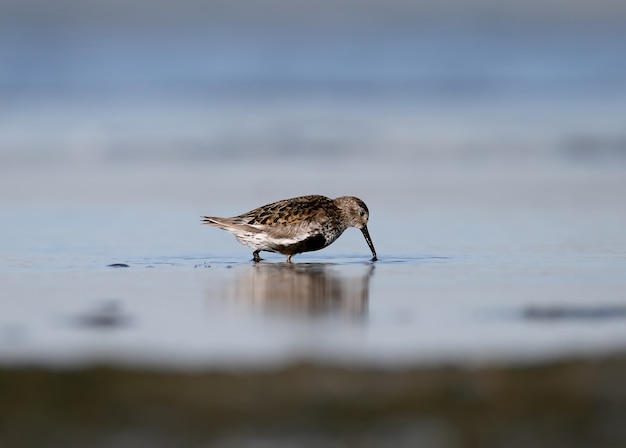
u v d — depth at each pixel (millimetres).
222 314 11906
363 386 8648
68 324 11305
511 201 20922
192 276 14469
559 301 12516
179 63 44906
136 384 8703
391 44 50125
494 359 9492
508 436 7711
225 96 37906
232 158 26797
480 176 23984
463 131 30297
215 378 8844
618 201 20719
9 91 38469
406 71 43438
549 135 29219
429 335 10742
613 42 48625
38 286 13586
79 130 30781
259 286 13680
